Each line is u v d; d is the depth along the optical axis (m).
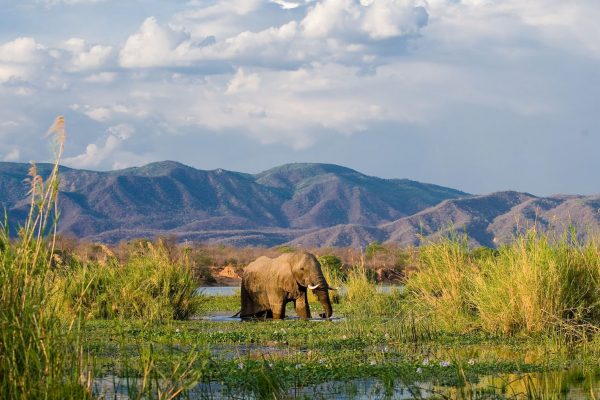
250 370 10.12
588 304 14.41
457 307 16.31
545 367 11.08
